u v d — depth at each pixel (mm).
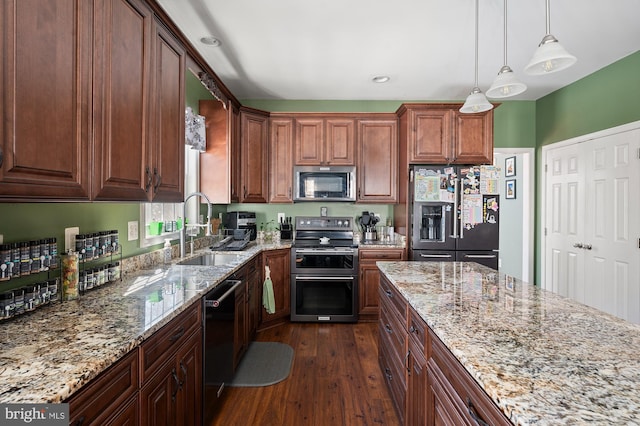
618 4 2209
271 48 2807
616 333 1111
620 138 3035
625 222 2996
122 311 1342
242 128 3600
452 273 2084
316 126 3854
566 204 3686
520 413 675
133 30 1478
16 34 914
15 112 912
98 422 912
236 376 2459
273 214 4195
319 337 3223
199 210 3262
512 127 4191
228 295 2057
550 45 1568
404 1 2166
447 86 3703
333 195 3820
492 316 1277
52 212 1517
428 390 1342
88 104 1199
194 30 2523
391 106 4172
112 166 1330
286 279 3611
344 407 2105
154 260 2342
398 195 3873
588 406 698
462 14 2314
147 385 1173
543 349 985
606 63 3111
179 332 1445
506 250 5047
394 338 1981
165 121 1775
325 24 2441
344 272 3607
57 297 1470
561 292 3750
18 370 857
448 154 3539
